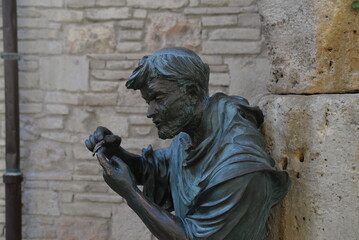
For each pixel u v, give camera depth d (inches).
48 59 130.4
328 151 49.6
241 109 52.1
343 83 51.0
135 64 128.1
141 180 58.5
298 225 52.6
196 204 47.0
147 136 128.2
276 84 57.6
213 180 45.7
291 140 53.0
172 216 46.1
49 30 129.9
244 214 44.9
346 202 48.9
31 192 132.0
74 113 130.5
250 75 123.8
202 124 50.1
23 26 130.0
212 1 124.3
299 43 52.9
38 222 132.4
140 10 127.0
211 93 125.2
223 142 47.8
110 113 129.3
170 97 46.4
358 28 50.2
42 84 130.8
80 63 129.5
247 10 123.1
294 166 52.9
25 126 131.6
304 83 52.5
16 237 128.6
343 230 49.1
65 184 131.0
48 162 131.6
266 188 46.3
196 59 47.6
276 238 55.7
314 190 50.5
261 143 49.2
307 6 51.1
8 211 128.1
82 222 130.8
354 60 50.7
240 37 123.6
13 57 126.3
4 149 131.7
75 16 129.0
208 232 44.4
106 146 54.2
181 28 125.9
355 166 48.4
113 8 127.6
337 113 49.3
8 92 127.0
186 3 125.3
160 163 58.7
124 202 129.3
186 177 52.2
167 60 46.1
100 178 130.2
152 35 127.1
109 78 128.9
